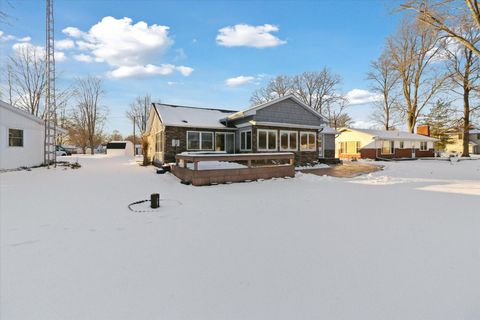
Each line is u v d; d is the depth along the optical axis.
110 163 18.72
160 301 2.16
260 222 4.48
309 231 3.98
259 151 14.91
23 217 4.71
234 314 1.99
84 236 3.75
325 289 2.33
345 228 4.12
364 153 26.41
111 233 3.89
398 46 28.39
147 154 18.05
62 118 32.41
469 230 4.00
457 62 23.52
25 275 2.59
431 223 4.38
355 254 3.11
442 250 3.21
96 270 2.71
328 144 21.41
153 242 3.53
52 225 4.25
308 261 2.92
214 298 2.20
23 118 13.84
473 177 11.28
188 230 4.04
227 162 13.41
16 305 2.09
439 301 2.13
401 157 28.17
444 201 6.21
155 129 17.33
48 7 15.55
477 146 42.44
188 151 14.95
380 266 2.78
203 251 3.21
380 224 4.34
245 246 3.38
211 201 6.29
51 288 2.35
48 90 15.32
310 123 16.91
